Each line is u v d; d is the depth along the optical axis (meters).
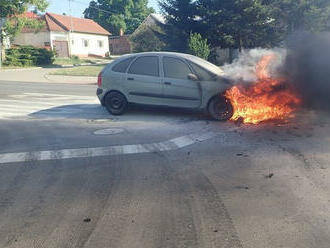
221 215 3.96
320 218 3.84
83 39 51.22
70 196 4.59
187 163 5.78
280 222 3.78
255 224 3.75
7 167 5.84
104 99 9.88
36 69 30.69
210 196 4.47
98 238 3.54
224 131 7.78
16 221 3.95
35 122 9.38
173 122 8.82
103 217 3.98
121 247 3.38
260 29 25.23
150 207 4.21
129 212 4.09
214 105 8.78
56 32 46.09
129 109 10.54
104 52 56.56
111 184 4.97
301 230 3.61
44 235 3.63
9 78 22.69
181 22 27.31
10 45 36.44
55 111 10.86
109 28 77.69
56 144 7.15
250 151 6.29
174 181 5.01
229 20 25.00
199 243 3.41
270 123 8.37
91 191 4.74
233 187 4.74
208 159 5.94
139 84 9.39
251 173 5.23
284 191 4.56
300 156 5.90
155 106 9.38
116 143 7.08
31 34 45.56
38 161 6.11
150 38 32.25
